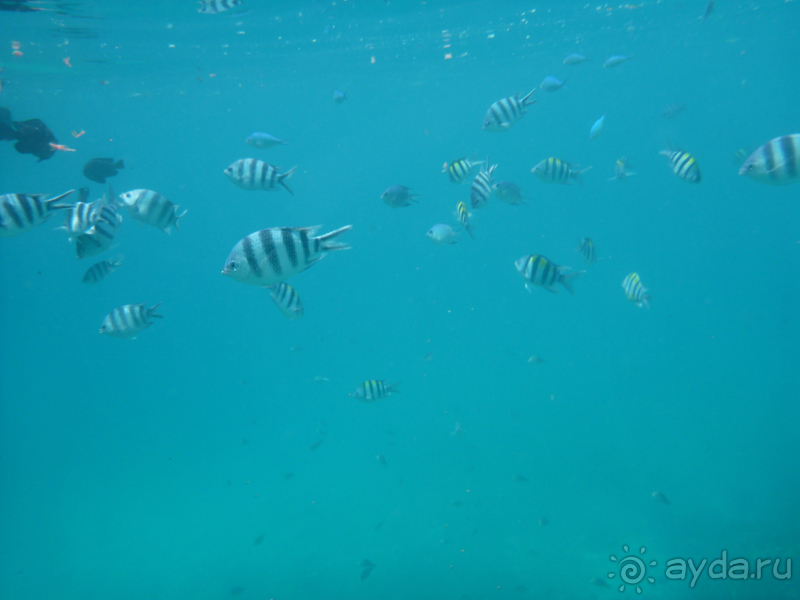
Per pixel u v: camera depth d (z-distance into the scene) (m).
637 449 11.47
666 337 20.28
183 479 13.89
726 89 49.25
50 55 16.02
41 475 16.03
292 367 22.45
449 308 27.22
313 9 14.05
